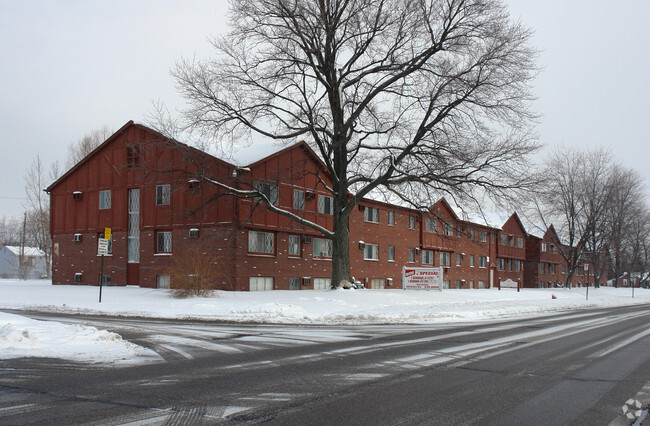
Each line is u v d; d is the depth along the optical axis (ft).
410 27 78.13
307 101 81.66
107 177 105.29
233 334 41.81
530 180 76.74
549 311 82.28
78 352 31.60
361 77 82.74
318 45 79.87
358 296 80.79
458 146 75.82
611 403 21.17
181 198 95.04
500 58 73.15
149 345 35.27
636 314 77.66
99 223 105.81
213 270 86.69
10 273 211.82
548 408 20.24
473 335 43.93
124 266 101.45
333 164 91.66
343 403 20.43
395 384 24.00
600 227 187.01
